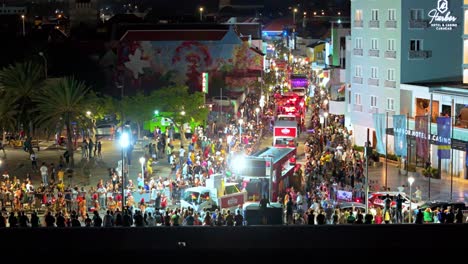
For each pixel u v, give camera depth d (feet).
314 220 142.82
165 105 313.53
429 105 272.92
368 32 304.09
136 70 392.27
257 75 394.52
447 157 213.05
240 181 197.16
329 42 440.86
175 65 393.09
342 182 213.87
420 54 289.74
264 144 304.71
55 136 315.78
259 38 508.12
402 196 185.37
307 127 353.51
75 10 591.37
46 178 220.23
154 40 391.86
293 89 429.38
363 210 171.01
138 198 192.85
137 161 272.51
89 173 248.32
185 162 243.60
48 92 291.38
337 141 281.33
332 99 343.67
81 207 177.58
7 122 307.17
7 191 197.77
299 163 257.96
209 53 393.70
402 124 236.43
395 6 290.56
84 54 458.09
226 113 348.79
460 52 292.61
